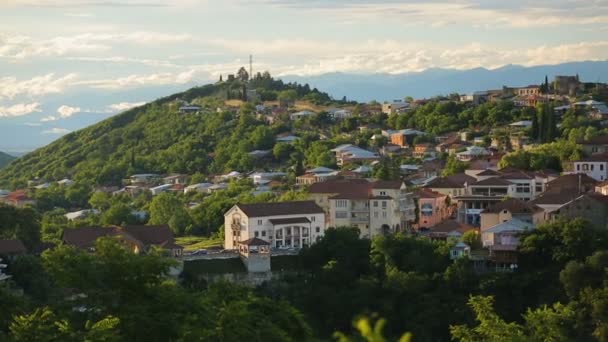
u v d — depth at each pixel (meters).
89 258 88.44
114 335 76.06
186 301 85.94
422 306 195.62
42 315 77.31
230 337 80.50
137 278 86.62
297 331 91.06
